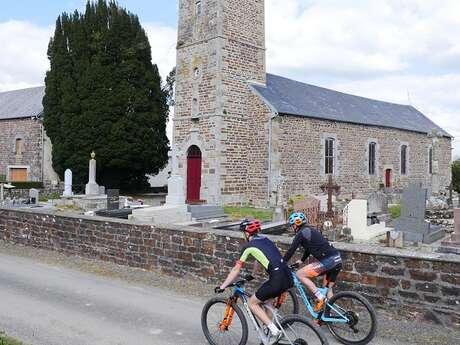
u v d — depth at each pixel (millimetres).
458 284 5645
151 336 5711
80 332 5836
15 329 5934
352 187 27062
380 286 6203
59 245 10984
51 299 7289
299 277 5668
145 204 24250
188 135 23297
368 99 34844
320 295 5559
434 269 5816
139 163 29953
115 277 8734
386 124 30062
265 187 22312
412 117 36750
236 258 7754
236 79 22672
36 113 32438
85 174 28953
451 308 5695
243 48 23125
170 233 8672
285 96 24797
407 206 13938
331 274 5633
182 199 16250
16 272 9164
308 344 4965
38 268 9531
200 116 22594
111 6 30016
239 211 19656
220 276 7953
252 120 22969
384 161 29984
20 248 11680
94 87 28469
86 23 29250
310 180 23891
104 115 28422
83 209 21250
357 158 27484
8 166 34375
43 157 32438
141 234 9180
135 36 30031
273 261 4961
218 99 21797
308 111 24219
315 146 24297
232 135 22250
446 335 5578
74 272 9172
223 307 5578
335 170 25672
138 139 29188
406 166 32375
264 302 5082
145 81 30094
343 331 5496
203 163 22359
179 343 5496
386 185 30266
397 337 5574
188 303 7105
